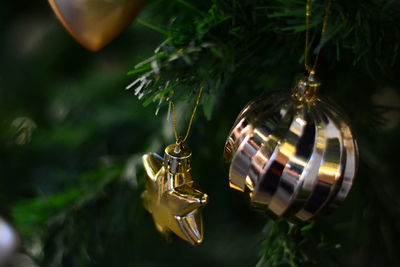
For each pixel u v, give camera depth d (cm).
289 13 41
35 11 77
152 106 57
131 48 71
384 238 50
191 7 43
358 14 41
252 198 41
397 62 44
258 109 41
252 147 40
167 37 44
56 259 51
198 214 43
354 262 53
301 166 40
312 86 40
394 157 54
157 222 44
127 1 42
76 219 52
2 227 44
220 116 51
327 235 47
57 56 72
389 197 51
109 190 53
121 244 55
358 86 47
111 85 67
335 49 43
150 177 44
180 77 41
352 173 40
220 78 42
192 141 51
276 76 46
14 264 51
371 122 47
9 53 75
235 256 65
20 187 60
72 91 68
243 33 43
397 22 42
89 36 43
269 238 46
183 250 67
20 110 71
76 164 63
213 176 58
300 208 41
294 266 44
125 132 62
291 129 40
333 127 40
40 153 65
